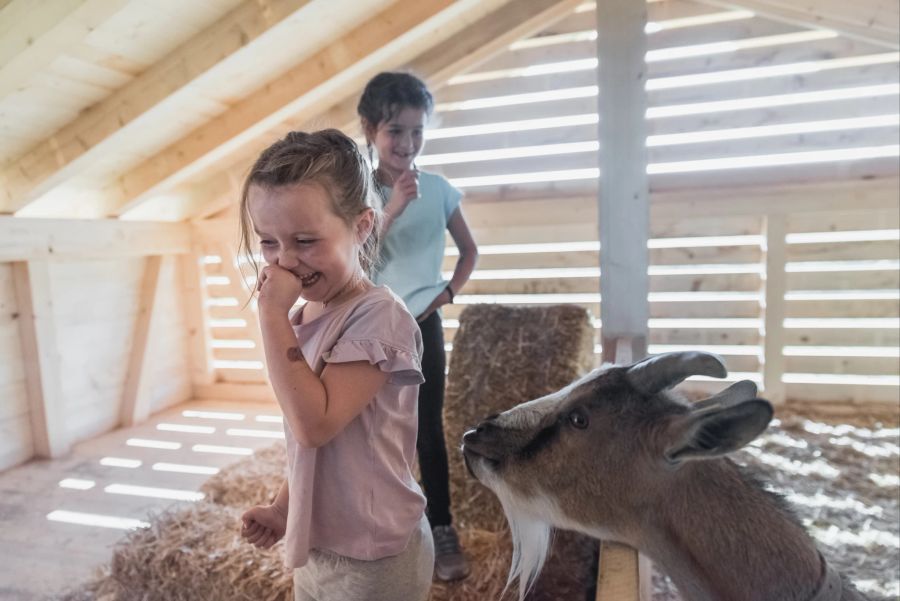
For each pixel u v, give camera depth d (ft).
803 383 15.57
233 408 17.93
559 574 7.56
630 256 10.61
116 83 11.46
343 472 4.47
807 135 14.38
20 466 14.14
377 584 4.55
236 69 12.03
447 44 14.60
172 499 12.45
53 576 9.95
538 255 16.44
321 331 4.50
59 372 14.69
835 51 13.85
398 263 7.80
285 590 7.83
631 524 4.94
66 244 14.37
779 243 15.02
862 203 14.46
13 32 9.12
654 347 16.35
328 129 4.51
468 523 9.55
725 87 14.56
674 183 15.08
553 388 10.43
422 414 8.10
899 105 13.83
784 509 4.80
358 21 12.26
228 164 16.58
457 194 8.57
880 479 11.83
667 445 4.54
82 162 12.45
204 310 18.51
